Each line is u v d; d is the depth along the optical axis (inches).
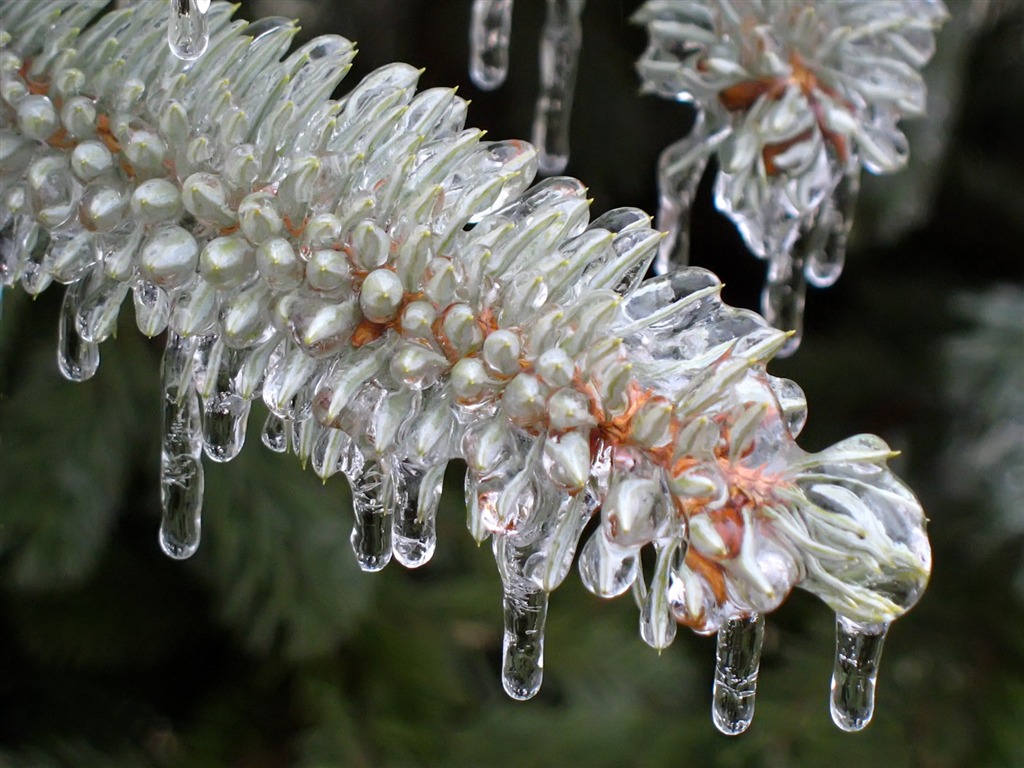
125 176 12.7
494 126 23.3
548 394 12.2
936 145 19.8
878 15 14.1
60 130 12.8
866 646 12.7
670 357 12.5
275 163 12.6
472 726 20.7
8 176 12.9
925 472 24.6
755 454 12.2
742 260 28.1
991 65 27.3
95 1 13.1
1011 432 21.4
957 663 21.6
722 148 14.3
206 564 19.3
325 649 18.7
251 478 19.5
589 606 23.1
